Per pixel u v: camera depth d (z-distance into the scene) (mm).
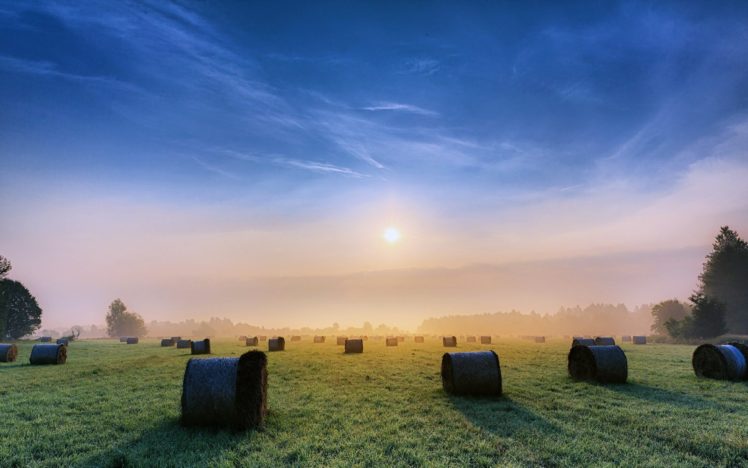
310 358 28312
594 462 7805
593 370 16953
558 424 10242
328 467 7516
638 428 9938
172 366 23578
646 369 21469
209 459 7957
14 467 7637
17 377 19469
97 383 17156
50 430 9969
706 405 12492
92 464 7785
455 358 14203
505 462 7754
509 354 31156
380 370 20844
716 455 8180
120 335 159750
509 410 11852
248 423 10016
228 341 72188
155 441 9055
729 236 87812
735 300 82438
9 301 76500
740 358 17500
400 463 7680
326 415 11273
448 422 10531
